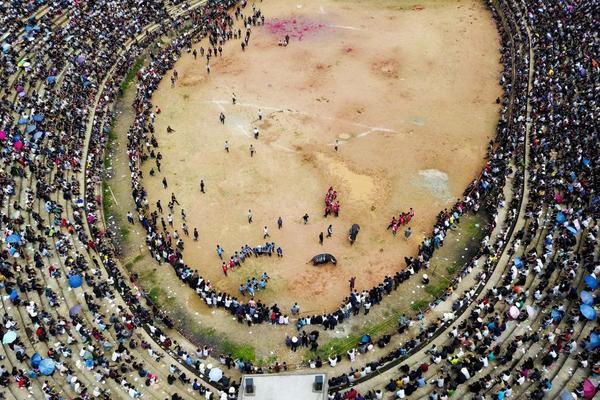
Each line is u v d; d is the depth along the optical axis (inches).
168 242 2053.4
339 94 2810.0
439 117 2647.6
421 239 2059.5
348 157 2434.8
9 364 1576.0
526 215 2000.5
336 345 1700.3
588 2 2888.8
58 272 1833.2
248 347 1710.1
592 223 1873.8
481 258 1913.1
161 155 2463.1
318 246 2041.1
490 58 3038.9
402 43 3179.1
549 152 2202.3
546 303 1673.2
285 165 2402.8
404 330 1715.1
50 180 2197.3
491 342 1587.1
